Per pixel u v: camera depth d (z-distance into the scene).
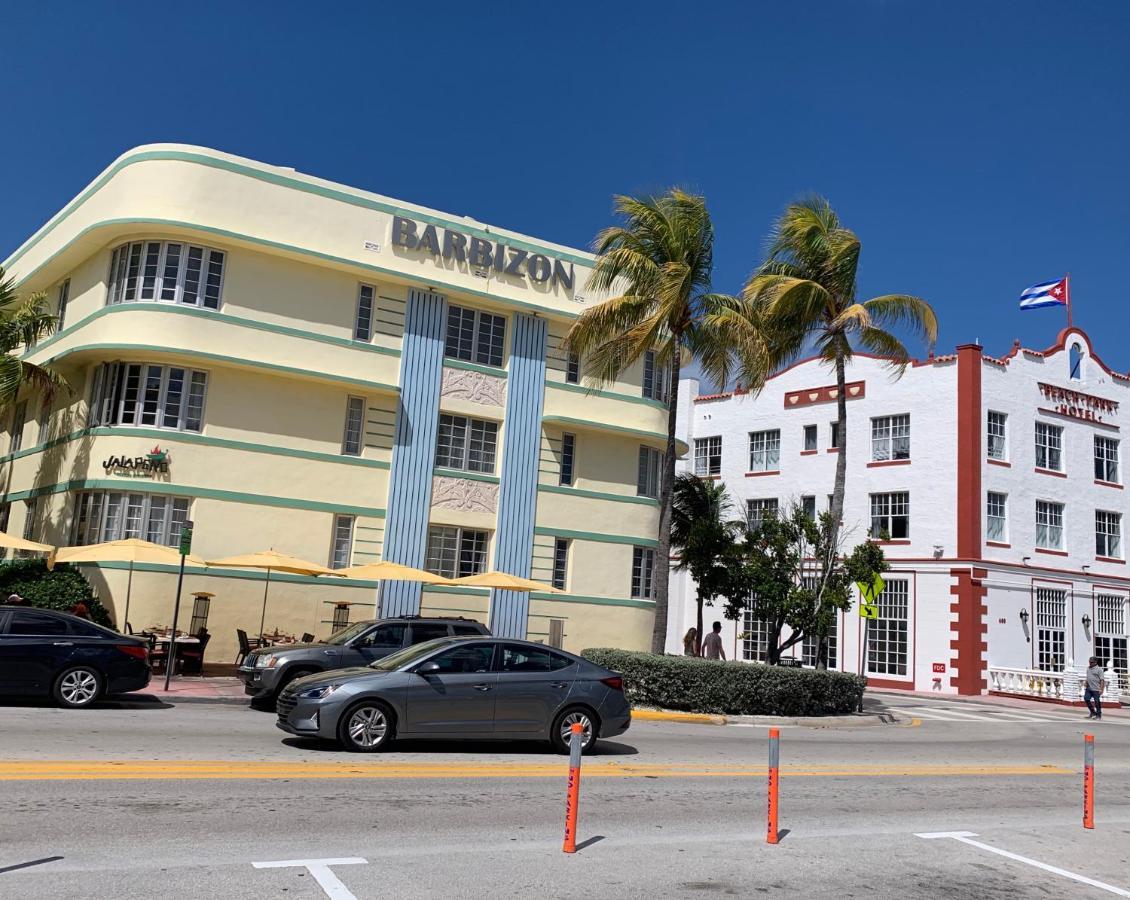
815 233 23.27
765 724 20.77
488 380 26.30
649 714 19.91
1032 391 38.19
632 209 21.56
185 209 22.52
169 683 18.80
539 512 26.80
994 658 35.34
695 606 42.38
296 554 23.16
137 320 22.08
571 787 8.17
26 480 25.89
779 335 23.45
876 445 38.75
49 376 22.38
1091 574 38.78
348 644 16.98
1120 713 31.92
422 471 25.03
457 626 17.72
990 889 7.91
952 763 15.92
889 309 23.62
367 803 9.48
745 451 43.28
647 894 7.07
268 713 16.50
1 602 20.14
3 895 6.10
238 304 22.95
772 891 7.39
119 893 6.27
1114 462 40.91
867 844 9.16
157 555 19.22
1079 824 10.97
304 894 6.48
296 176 23.86
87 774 9.91
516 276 26.80
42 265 25.33
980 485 35.91
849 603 23.88
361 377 24.31
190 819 8.36
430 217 25.64
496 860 7.70
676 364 21.61
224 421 22.62
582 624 27.22
